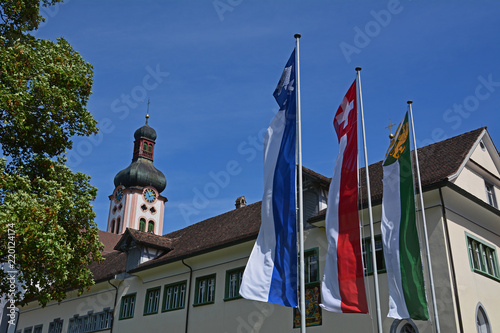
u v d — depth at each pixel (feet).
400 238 55.16
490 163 79.15
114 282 112.16
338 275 49.21
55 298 61.77
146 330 99.55
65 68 60.44
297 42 48.96
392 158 59.26
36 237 51.52
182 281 96.73
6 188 52.70
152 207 273.95
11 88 53.88
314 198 80.02
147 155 286.66
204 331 87.66
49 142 60.49
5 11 58.29
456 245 63.72
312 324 72.08
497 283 68.44
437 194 65.26
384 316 64.44
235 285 86.53
